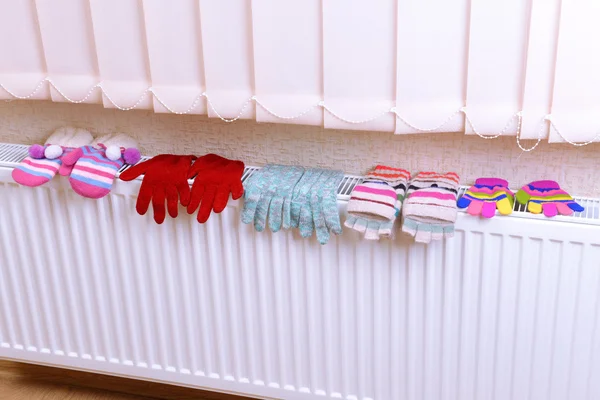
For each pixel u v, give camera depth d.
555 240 1.44
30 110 1.80
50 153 1.65
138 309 1.79
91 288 1.81
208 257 1.68
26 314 1.89
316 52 1.44
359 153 1.64
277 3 1.42
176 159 1.65
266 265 1.65
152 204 1.59
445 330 1.59
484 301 1.54
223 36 1.47
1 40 1.61
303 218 1.52
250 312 1.71
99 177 1.60
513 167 1.56
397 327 1.63
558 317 1.51
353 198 1.48
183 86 1.54
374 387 1.71
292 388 1.78
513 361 1.58
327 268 1.61
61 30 1.57
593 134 1.36
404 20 1.37
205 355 1.80
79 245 1.75
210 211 1.54
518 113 1.38
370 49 1.41
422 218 1.45
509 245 1.48
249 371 1.79
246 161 1.72
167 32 1.50
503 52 1.35
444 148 1.58
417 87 1.42
